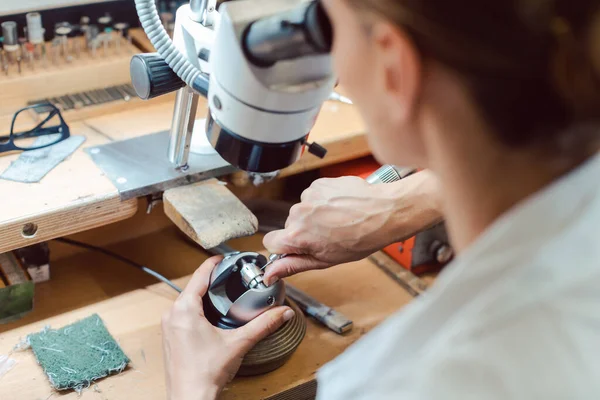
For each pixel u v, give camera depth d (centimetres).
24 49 111
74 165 100
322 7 68
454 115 56
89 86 113
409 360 58
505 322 53
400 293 104
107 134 106
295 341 92
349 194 92
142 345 94
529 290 53
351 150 110
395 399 56
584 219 54
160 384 90
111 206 96
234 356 86
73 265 109
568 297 52
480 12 49
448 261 110
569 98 50
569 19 48
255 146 75
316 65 71
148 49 117
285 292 95
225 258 93
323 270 107
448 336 55
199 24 85
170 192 98
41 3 106
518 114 52
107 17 116
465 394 52
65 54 113
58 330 95
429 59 54
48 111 107
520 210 55
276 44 69
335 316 98
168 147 100
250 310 89
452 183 59
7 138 102
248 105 72
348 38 59
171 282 104
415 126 59
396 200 92
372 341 61
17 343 94
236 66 71
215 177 102
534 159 55
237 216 96
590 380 50
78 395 88
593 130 53
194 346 86
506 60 50
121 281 107
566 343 51
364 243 92
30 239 93
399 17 52
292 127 75
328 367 63
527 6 48
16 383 89
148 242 114
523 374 51
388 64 57
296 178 125
